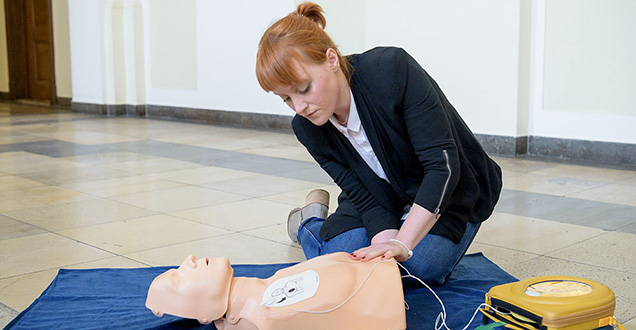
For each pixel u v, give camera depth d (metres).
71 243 3.08
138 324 2.03
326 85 1.71
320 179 4.71
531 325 1.72
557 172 4.99
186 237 3.18
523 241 3.09
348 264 1.81
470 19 5.90
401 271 2.28
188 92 8.88
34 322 2.05
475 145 2.18
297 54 1.66
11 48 11.66
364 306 1.73
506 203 3.92
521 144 5.81
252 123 8.14
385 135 1.98
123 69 9.55
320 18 1.86
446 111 2.06
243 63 8.12
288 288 1.76
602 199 4.02
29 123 8.48
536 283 1.88
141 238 3.16
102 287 2.40
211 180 4.68
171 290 1.79
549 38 5.64
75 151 6.10
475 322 2.03
